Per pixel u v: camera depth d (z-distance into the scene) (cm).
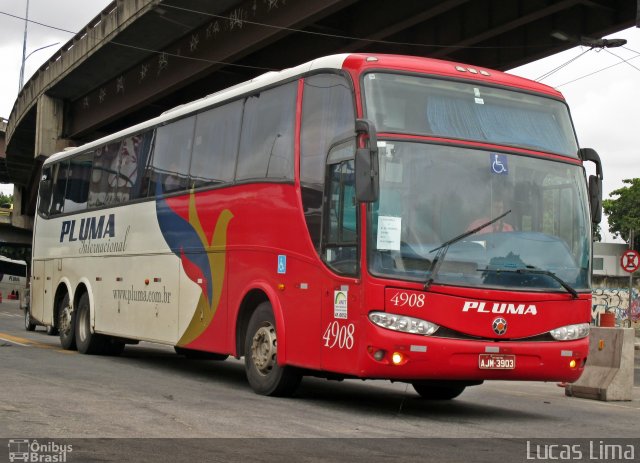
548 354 936
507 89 1019
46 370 1248
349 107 955
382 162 915
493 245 934
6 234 8362
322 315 960
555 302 950
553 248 968
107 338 1645
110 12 3572
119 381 1156
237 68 3553
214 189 1229
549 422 952
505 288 924
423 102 961
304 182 1022
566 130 1041
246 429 777
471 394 1259
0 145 6462
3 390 976
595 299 4581
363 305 894
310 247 993
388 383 1386
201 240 1252
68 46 4162
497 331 915
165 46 3575
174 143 1385
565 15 2800
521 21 2669
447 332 900
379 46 3059
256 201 1117
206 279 1231
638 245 5934
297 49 3200
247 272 1122
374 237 896
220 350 1180
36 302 1936
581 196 1012
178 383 1184
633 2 2588
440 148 944
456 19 2864
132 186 1510
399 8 2719
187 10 3088
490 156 963
